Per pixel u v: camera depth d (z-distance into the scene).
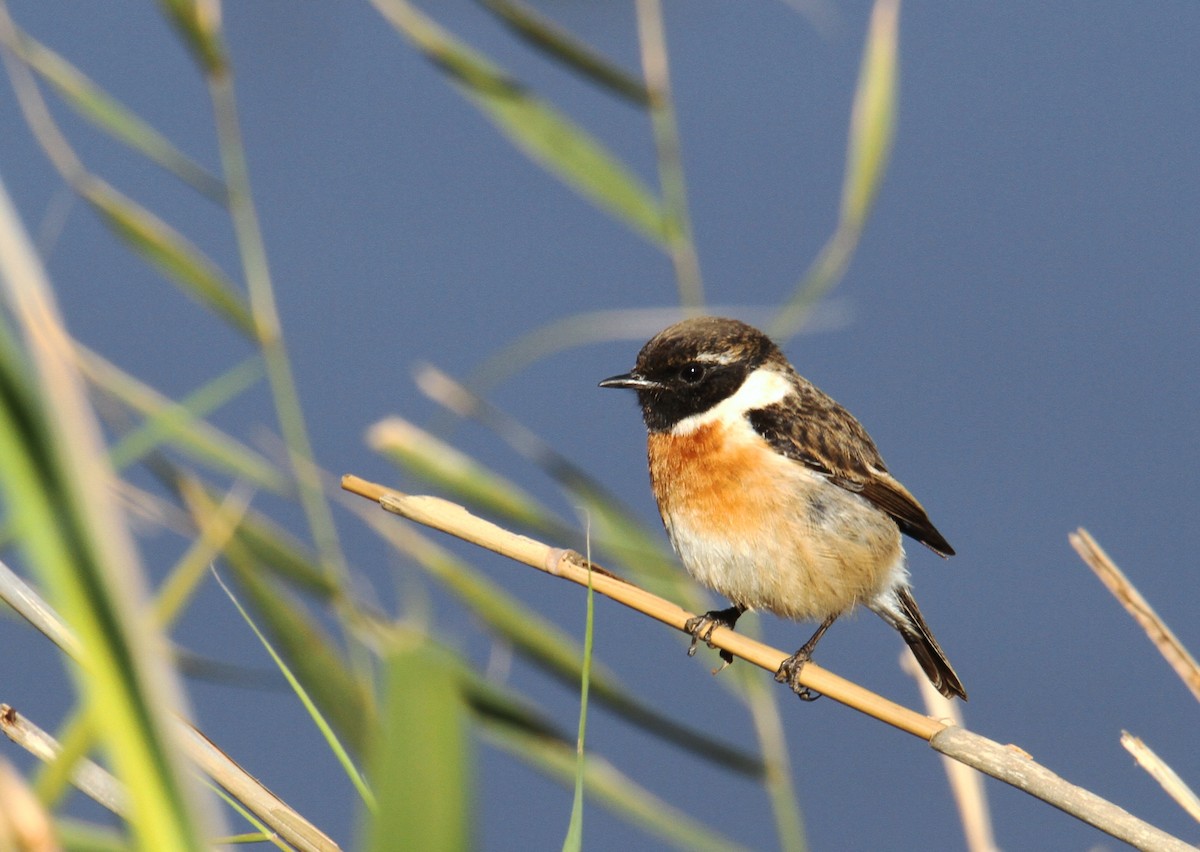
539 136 5.03
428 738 3.20
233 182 5.02
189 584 4.98
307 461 5.01
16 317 3.22
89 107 5.01
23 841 3.03
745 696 5.02
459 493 5.02
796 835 5.01
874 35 5.03
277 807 4.91
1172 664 4.94
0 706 4.91
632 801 4.98
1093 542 4.95
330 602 5.00
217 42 5.02
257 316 5.01
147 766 2.85
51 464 2.78
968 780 4.95
